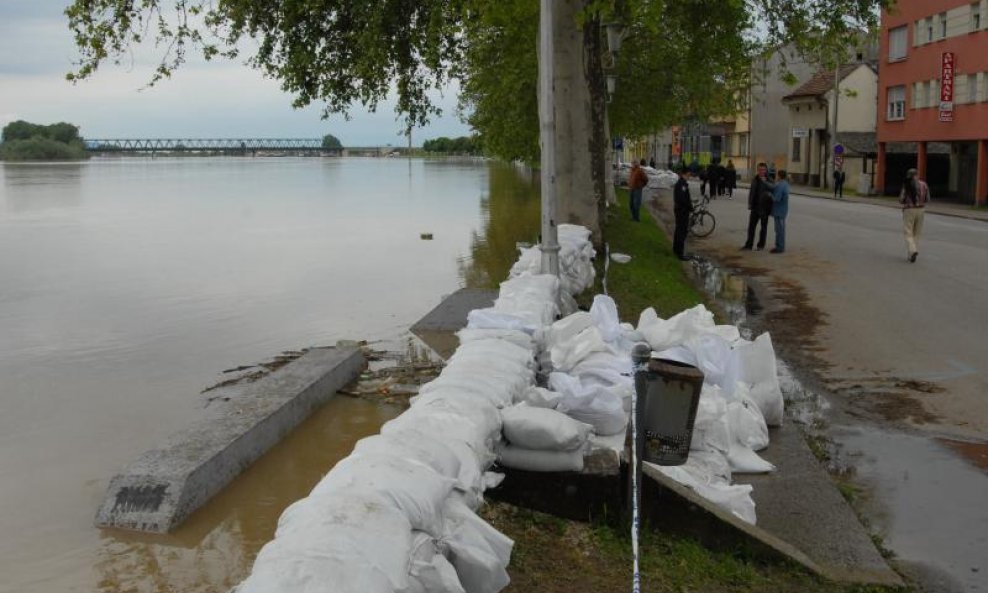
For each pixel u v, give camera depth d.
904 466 6.91
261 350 11.02
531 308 7.72
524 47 25.77
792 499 5.98
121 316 13.32
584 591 4.42
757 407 7.09
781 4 20.56
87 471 6.81
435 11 16.94
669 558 4.87
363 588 2.79
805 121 58.12
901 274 16.67
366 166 106.50
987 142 36.78
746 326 12.25
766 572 4.95
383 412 8.30
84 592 4.94
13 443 7.49
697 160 74.25
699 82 30.47
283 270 18.20
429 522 3.44
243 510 6.03
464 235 24.91
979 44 36.78
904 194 18.36
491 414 4.85
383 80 18.81
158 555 5.38
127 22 14.88
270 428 7.25
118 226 28.52
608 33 18.91
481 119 35.06
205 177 69.81
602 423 5.64
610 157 32.41
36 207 37.00
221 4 17.36
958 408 8.39
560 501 5.14
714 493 5.47
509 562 4.58
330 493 3.30
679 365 4.77
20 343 11.48
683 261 19.42
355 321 12.71
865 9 20.17
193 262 19.58
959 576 5.12
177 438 6.67
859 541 5.41
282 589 2.69
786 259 19.41
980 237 23.66
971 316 12.58
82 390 9.21
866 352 10.60
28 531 5.70
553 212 10.84
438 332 11.59
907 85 43.12
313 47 18.58
